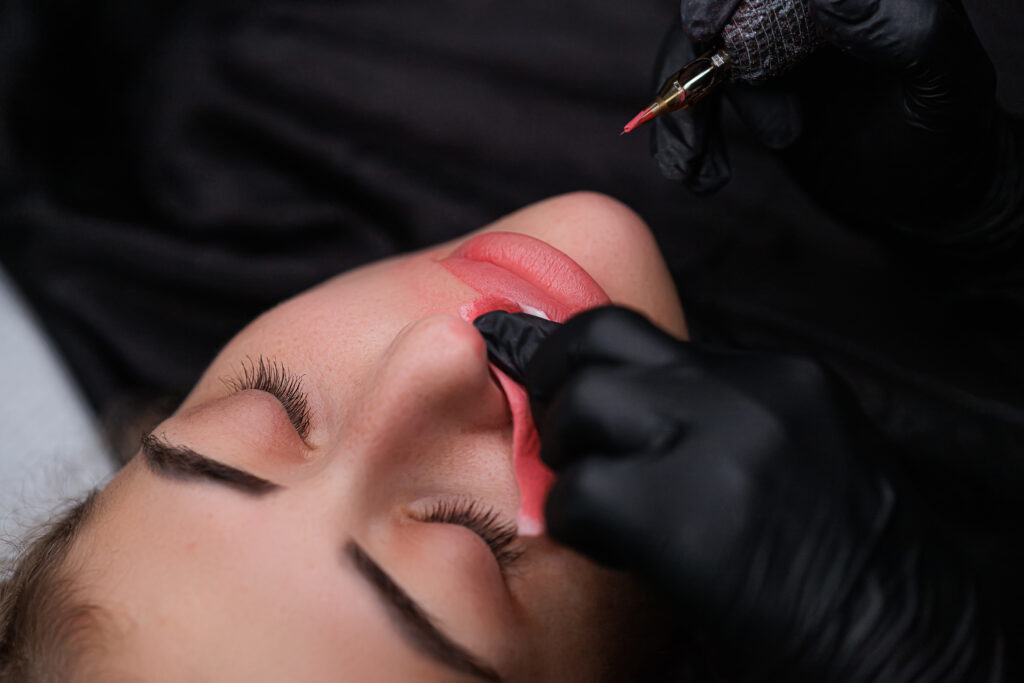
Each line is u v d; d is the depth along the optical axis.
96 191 1.44
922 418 0.91
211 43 1.42
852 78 0.82
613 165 1.25
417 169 1.32
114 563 0.64
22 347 1.35
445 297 0.73
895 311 0.99
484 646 0.60
